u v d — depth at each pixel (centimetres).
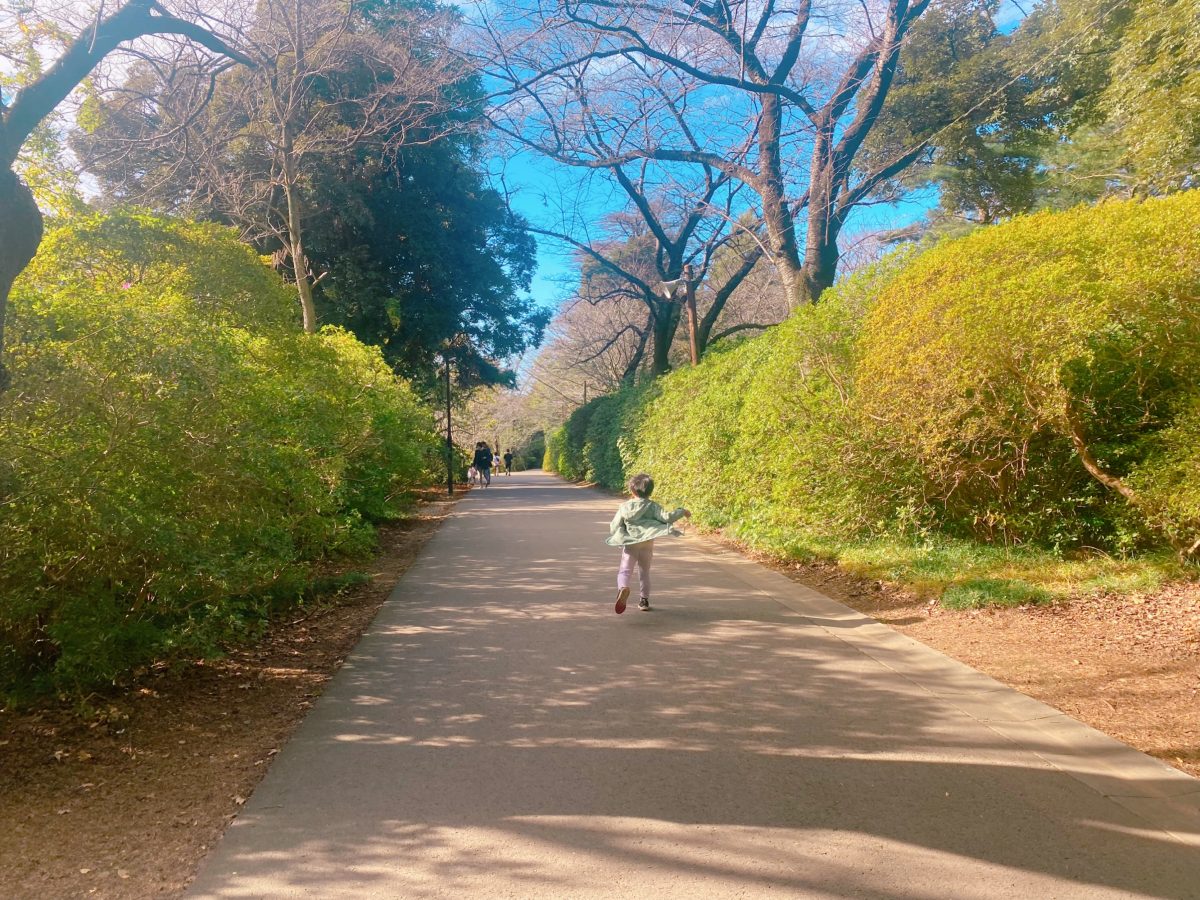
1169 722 438
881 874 300
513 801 367
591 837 332
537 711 491
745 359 1377
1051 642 593
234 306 994
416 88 1530
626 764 408
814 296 1459
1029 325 702
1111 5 1254
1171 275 638
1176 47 1161
